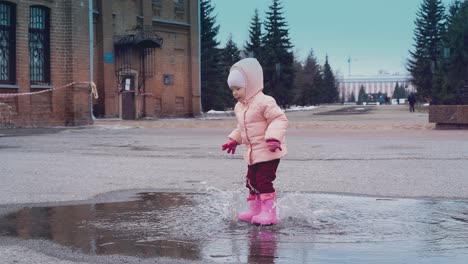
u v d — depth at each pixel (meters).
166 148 14.84
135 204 6.52
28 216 5.83
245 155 5.62
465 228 5.09
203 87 59.59
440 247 4.41
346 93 190.00
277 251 4.32
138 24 36.28
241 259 4.11
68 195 7.24
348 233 4.92
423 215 5.70
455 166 10.25
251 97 5.61
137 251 4.36
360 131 21.53
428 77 75.31
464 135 18.64
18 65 24.22
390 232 4.95
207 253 4.28
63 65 26.14
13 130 22.94
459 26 44.81
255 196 5.55
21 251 4.42
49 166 10.70
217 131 22.73
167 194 7.27
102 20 33.47
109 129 24.30
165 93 38.31
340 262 4.01
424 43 76.69
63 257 4.23
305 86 93.12
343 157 11.96
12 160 11.84
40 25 25.53
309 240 4.67
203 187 7.90
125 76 34.97
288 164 10.73
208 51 60.44
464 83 37.91
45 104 25.52
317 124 25.30
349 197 6.88
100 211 6.09
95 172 9.74
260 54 73.81
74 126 25.92
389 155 12.31
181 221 5.49
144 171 9.86
